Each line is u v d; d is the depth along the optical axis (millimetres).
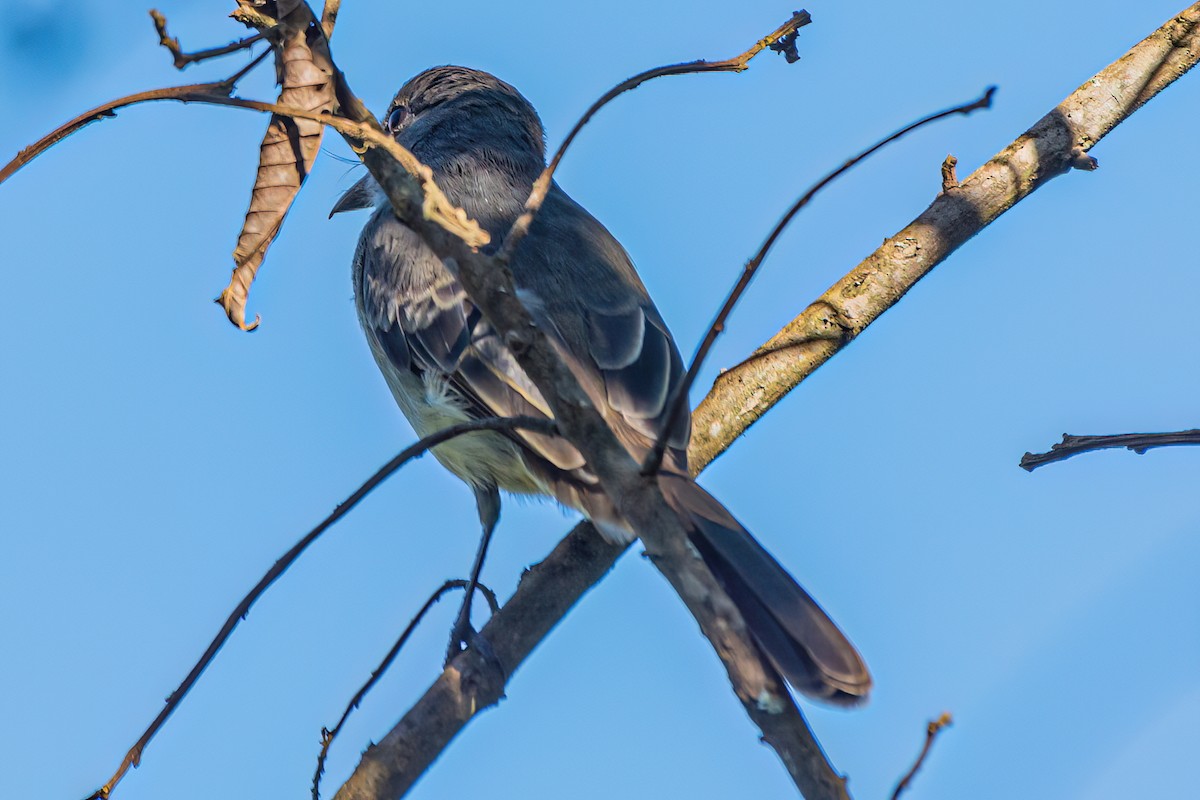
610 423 7715
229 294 5449
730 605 4516
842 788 4359
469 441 8594
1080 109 8523
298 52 4691
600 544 7527
